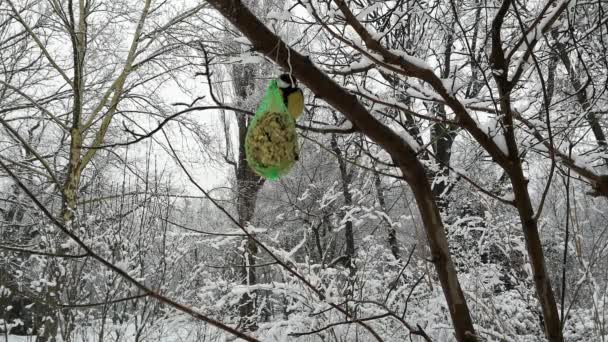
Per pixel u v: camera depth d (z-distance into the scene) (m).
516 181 2.45
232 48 7.64
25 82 10.04
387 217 6.20
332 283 5.39
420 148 2.14
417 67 2.43
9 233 8.99
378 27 3.81
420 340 5.25
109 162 8.95
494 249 6.52
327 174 11.84
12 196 10.08
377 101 2.81
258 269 8.12
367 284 5.84
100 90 10.48
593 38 3.98
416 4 3.47
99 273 5.80
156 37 9.95
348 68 3.75
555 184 4.05
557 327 2.36
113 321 5.90
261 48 1.74
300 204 11.73
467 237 5.81
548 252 5.37
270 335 5.34
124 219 6.38
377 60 2.51
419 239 3.70
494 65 2.60
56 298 5.38
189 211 9.12
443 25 3.66
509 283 6.21
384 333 5.35
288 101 1.85
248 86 10.52
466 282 5.33
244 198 11.49
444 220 6.24
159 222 6.53
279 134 1.82
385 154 5.20
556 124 4.05
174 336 6.72
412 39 4.07
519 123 3.88
